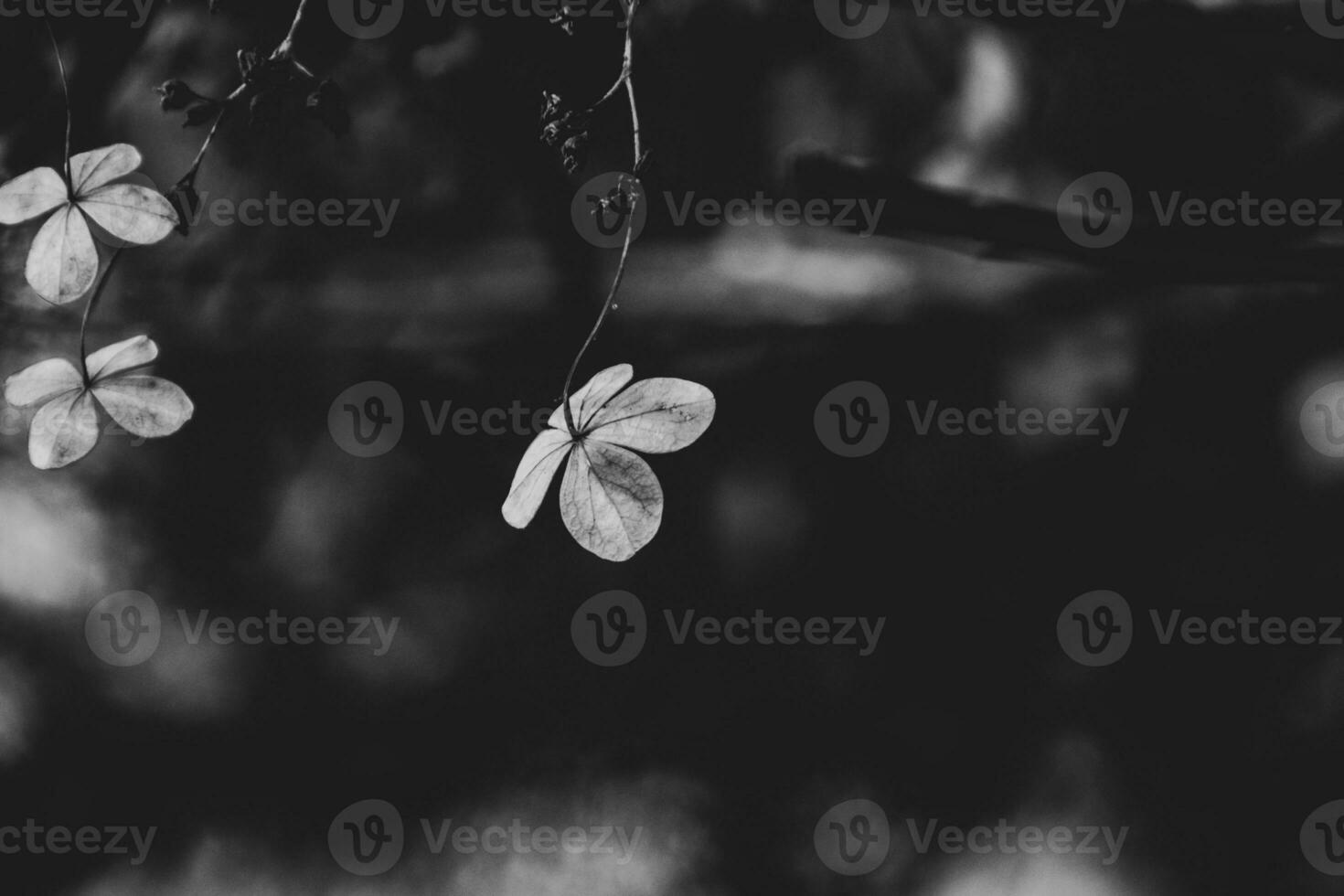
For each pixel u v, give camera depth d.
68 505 2.26
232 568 2.32
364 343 2.26
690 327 2.31
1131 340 2.31
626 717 2.39
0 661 2.26
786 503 2.40
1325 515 2.28
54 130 2.02
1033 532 2.38
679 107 2.18
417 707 2.37
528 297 2.27
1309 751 2.20
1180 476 2.33
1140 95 1.75
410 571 2.36
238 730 2.34
